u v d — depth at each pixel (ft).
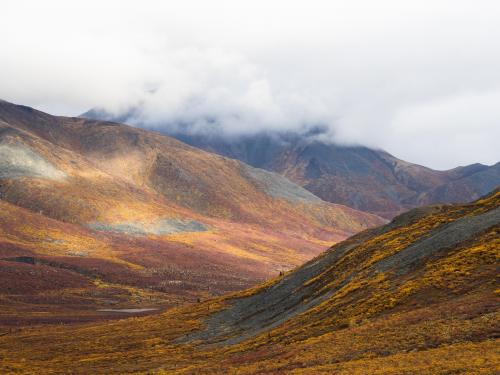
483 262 185.98
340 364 125.70
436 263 209.36
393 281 216.13
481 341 119.55
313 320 213.87
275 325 247.70
